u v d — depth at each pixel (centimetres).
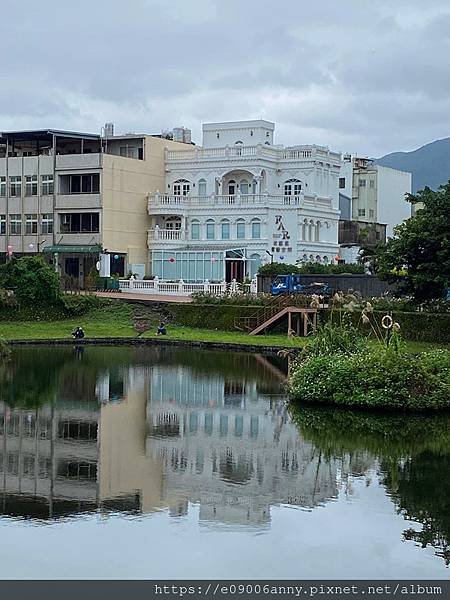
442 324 5791
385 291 7138
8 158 9362
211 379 4378
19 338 6175
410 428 3064
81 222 9088
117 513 2048
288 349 5512
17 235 9356
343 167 11419
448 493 2223
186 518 2016
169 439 2906
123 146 9588
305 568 1728
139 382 4244
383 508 2092
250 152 9225
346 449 2739
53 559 1761
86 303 7369
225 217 9062
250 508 2086
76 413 3372
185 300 7362
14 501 2145
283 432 3016
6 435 2939
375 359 3447
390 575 1695
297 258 8794
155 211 9325
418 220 5350
